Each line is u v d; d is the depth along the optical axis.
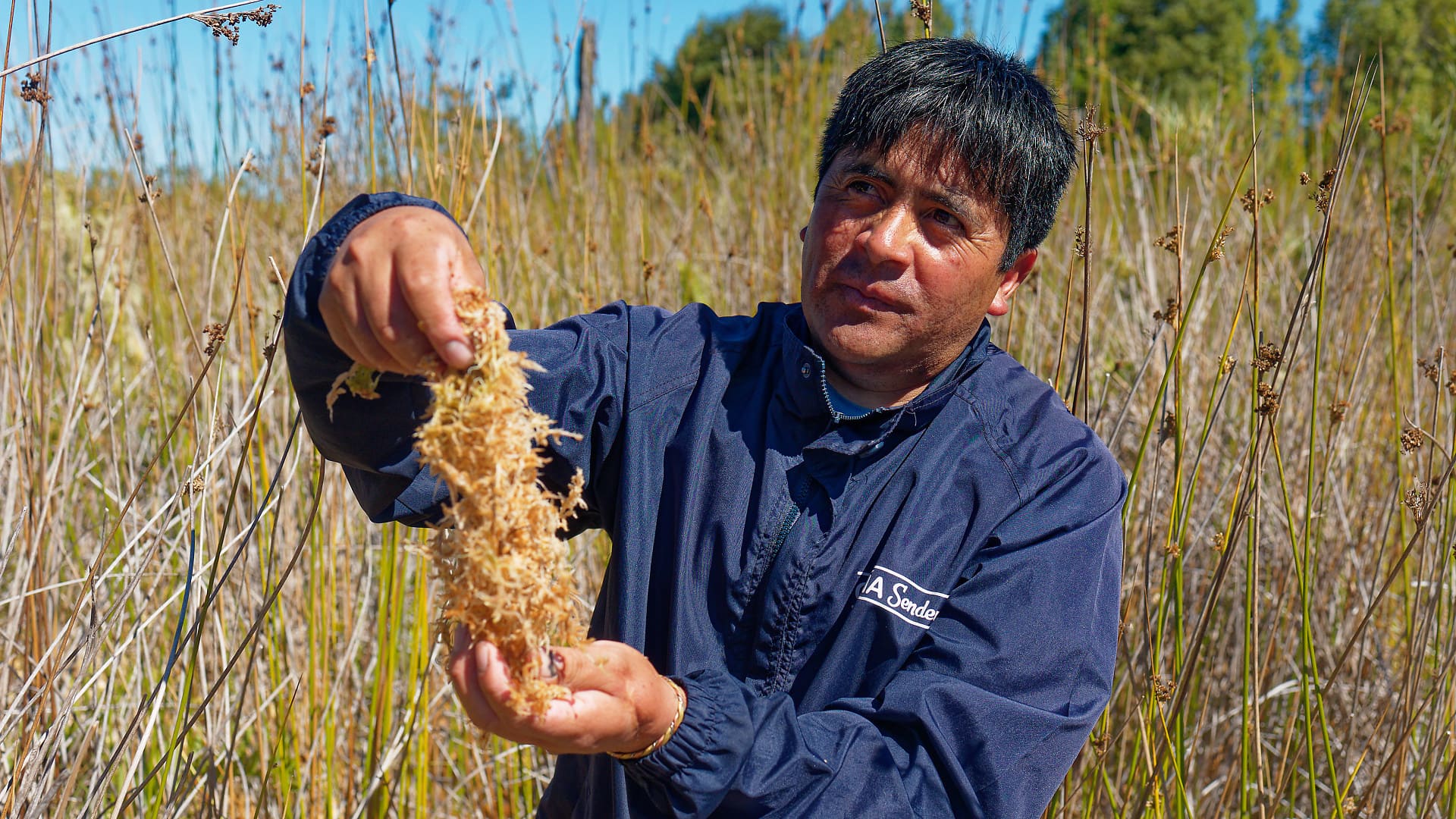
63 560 1.80
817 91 2.97
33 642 1.50
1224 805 1.68
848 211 0.95
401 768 1.58
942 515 0.94
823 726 0.79
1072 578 0.91
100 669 1.31
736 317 1.11
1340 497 1.93
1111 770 1.83
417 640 1.59
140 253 2.38
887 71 0.93
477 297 0.68
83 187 1.77
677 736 0.70
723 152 2.98
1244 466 1.56
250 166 1.49
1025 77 0.95
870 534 0.94
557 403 0.99
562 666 0.64
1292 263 2.75
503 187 2.36
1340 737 1.85
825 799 0.75
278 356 2.02
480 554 0.63
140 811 1.55
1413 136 3.08
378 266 0.70
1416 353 2.06
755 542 0.96
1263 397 1.33
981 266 0.94
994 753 0.81
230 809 1.57
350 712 1.68
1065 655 0.88
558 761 1.16
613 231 2.59
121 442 2.06
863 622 0.92
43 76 1.44
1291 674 1.99
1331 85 3.40
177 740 1.29
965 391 1.00
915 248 0.92
